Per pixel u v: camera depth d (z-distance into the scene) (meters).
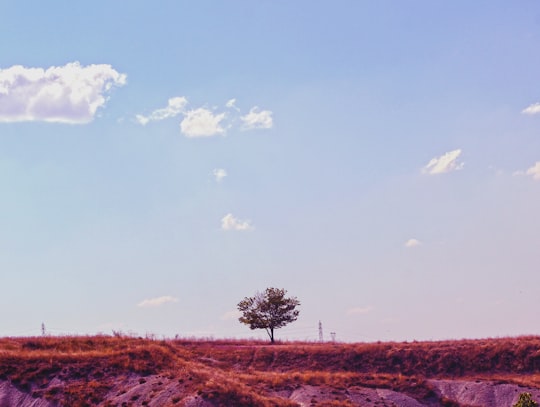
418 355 82.75
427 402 70.31
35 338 81.56
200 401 60.59
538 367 78.19
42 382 66.19
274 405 62.53
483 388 71.62
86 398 63.59
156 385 64.56
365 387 72.25
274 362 85.25
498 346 81.50
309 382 72.06
